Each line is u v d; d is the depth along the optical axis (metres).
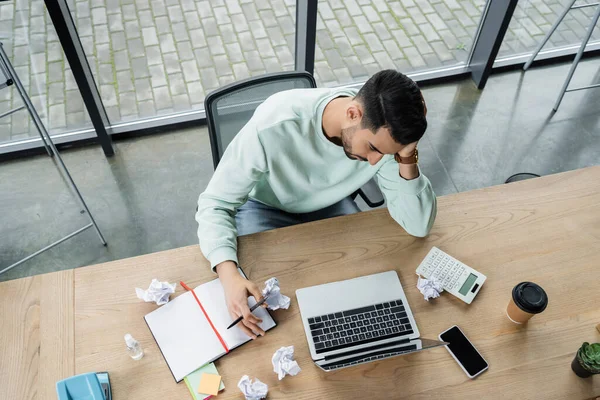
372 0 2.94
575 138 2.80
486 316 1.32
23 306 1.26
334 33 2.91
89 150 2.62
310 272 1.36
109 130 2.63
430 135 2.79
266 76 1.54
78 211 2.39
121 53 2.60
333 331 1.26
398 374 1.21
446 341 1.27
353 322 1.28
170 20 2.67
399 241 1.44
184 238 2.33
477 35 2.91
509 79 3.09
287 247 1.40
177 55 2.71
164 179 2.53
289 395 1.17
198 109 2.76
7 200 2.41
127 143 2.66
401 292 1.34
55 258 2.24
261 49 2.79
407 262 1.40
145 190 2.48
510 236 1.46
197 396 1.15
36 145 2.55
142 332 1.24
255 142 1.33
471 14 2.92
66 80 2.49
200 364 1.19
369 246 1.42
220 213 1.41
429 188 1.43
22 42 2.33
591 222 1.50
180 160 2.60
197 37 2.72
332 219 1.47
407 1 2.97
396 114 1.08
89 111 2.37
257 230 1.64
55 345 1.20
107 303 1.28
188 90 2.74
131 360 1.19
